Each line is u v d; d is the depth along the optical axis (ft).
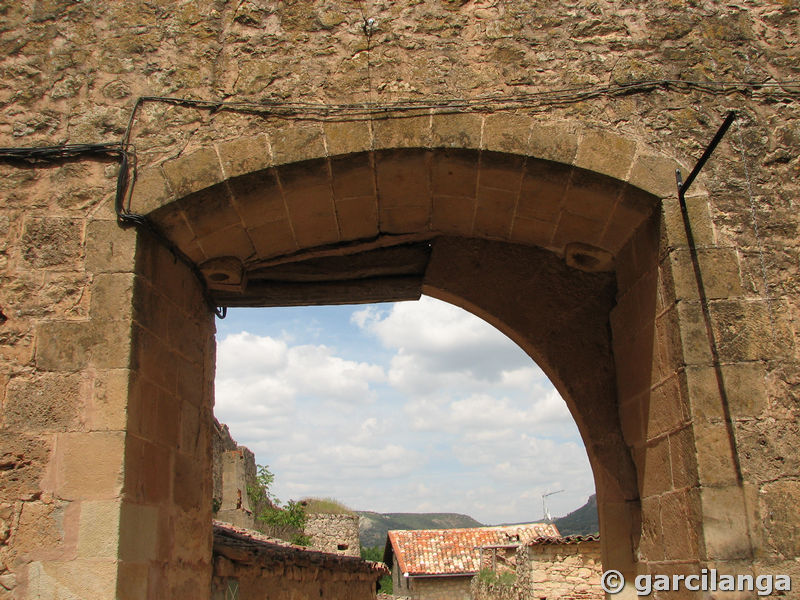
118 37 13.93
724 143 13.42
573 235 15.42
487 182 14.08
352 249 16.52
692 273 12.60
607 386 16.69
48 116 13.39
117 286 12.28
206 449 15.98
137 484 11.87
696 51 14.01
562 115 13.52
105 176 13.04
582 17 14.17
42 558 10.89
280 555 23.26
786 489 11.43
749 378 12.00
